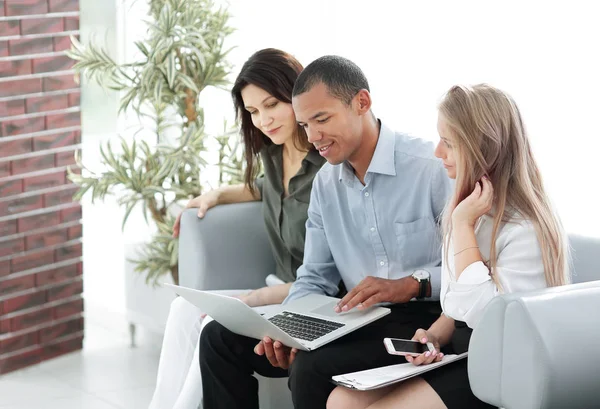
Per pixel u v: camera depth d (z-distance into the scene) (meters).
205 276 3.61
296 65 3.38
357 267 3.10
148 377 4.32
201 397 3.16
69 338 4.63
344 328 2.77
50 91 4.40
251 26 4.30
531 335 2.12
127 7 4.63
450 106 2.52
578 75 3.25
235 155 4.21
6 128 4.27
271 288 3.38
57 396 4.10
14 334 4.42
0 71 4.22
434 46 3.66
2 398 4.09
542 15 3.32
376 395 2.55
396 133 3.05
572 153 3.28
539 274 2.43
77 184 4.55
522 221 2.46
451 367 2.53
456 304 2.45
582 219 3.27
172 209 4.50
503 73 3.45
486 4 3.47
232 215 3.67
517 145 2.50
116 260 4.82
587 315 2.16
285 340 2.70
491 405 2.44
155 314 4.68
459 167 2.51
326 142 2.90
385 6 3.80
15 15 4.24
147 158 4.25
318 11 4.03
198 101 4.21
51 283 4.53
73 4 4.45
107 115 4.67
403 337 2.80
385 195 3.00
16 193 4.35
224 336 2.96
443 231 2.59
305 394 2.67
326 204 3.12
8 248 4.35
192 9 4.05
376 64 3.86
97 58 4.19
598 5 3.18
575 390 2.12
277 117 3.37
